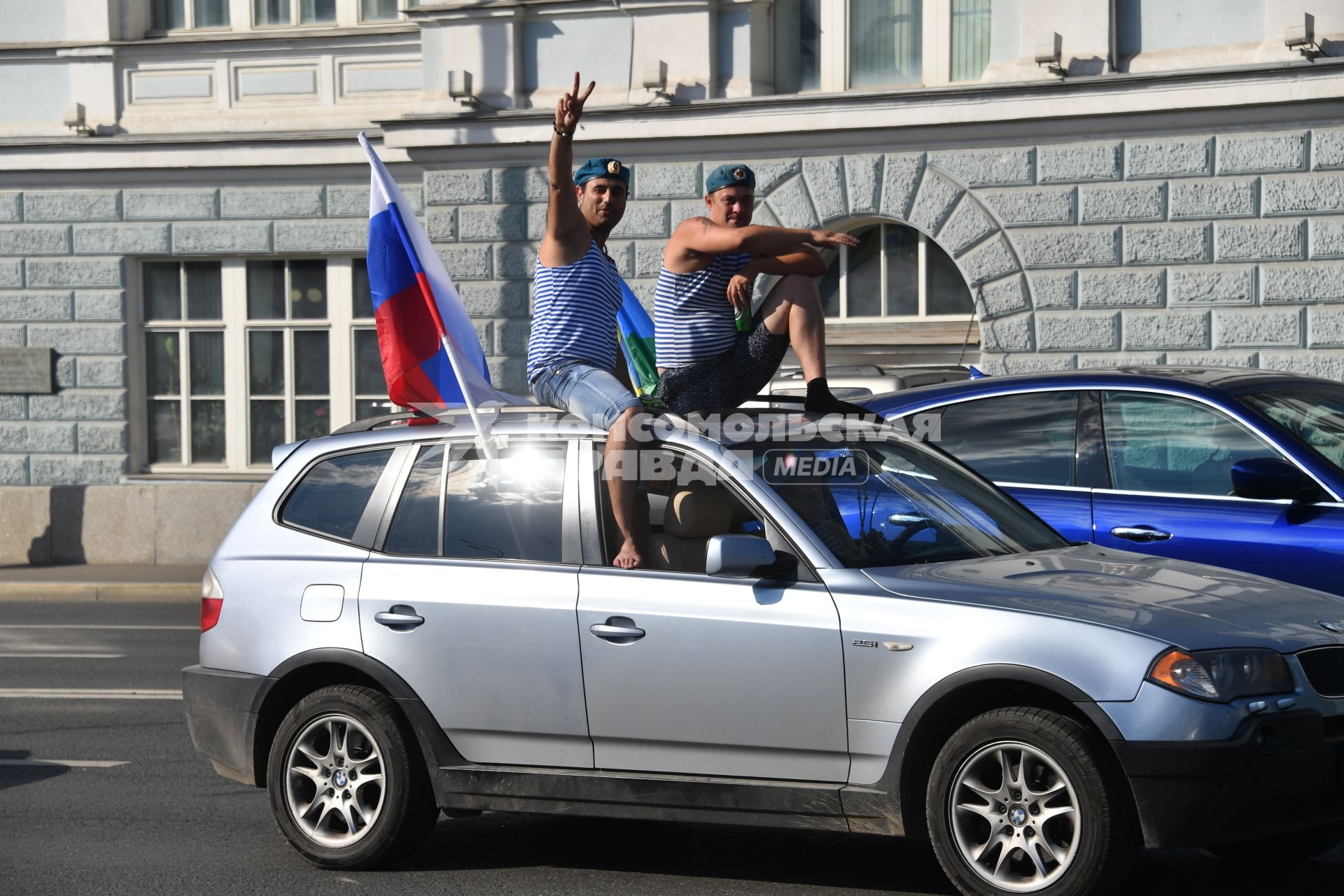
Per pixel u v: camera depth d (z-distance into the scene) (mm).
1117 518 17281
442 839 15727
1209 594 12789
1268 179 35312
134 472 46188
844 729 12578
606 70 40219
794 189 39094
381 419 15703
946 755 12258
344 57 44469
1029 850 11922
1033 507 17766
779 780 12898
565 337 14758
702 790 13109
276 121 44812
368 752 14430
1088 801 11664
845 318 39875
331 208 44344
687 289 15445
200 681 15109
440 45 41375
